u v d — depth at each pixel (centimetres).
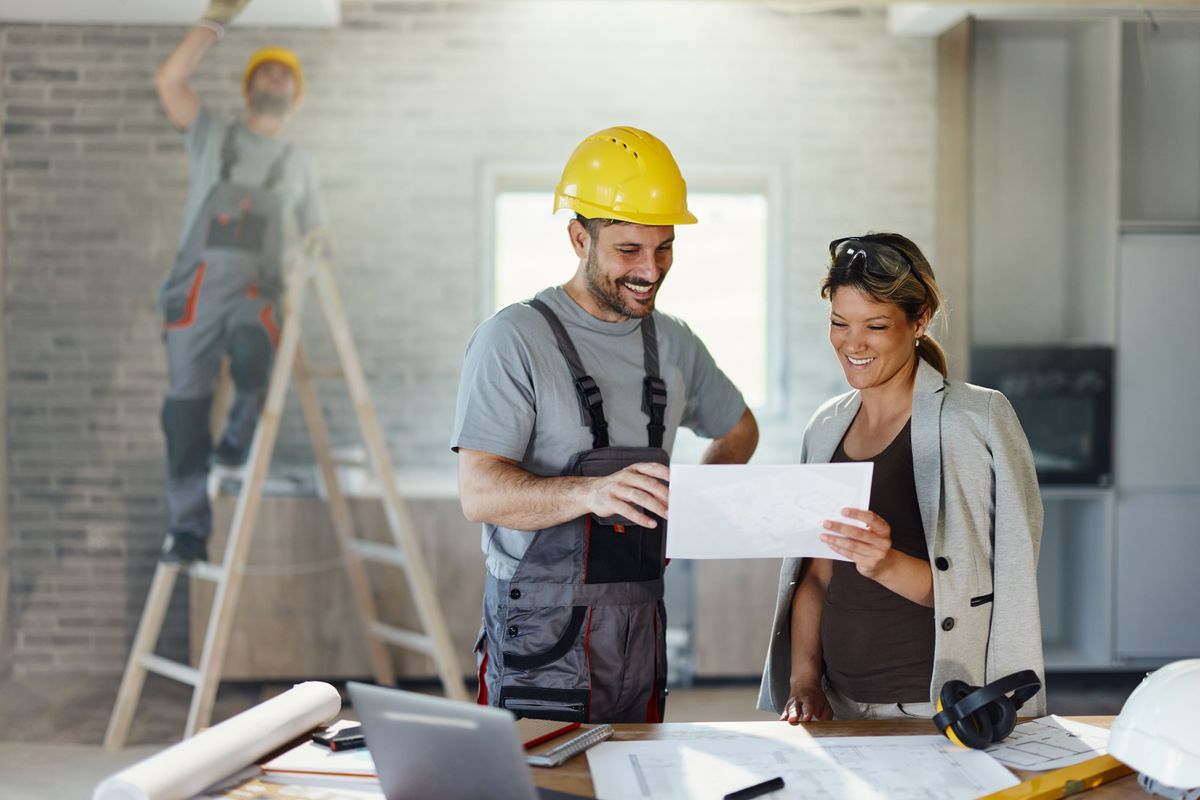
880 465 180
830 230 468
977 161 459
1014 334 461
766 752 148
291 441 450
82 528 455
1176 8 425
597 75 460
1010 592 171
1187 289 426
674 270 474
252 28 447
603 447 189
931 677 175
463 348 462
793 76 464
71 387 452
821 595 194
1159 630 429
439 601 421
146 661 379
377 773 126
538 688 181
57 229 450
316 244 392
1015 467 173
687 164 464
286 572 419
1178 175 457
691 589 427
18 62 445
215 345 421
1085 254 443
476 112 458
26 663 455
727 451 228
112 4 424
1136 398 426
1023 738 153
